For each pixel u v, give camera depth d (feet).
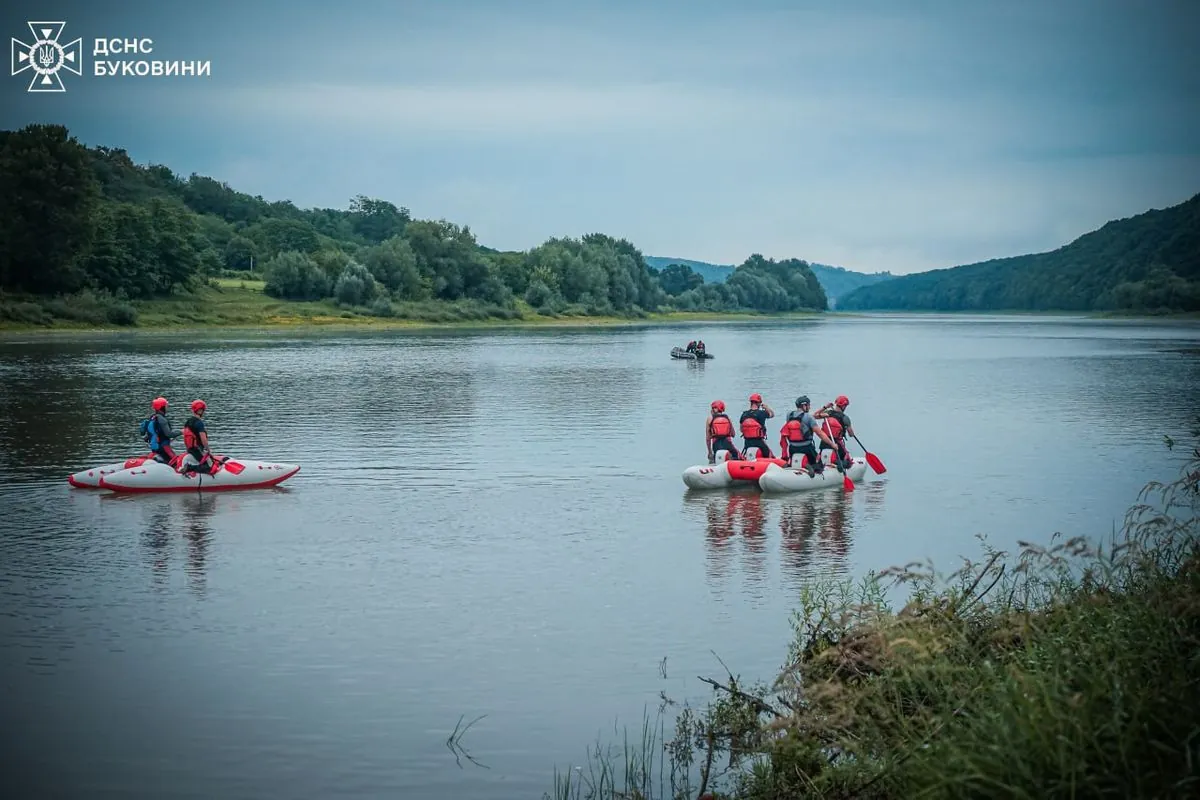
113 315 355.77
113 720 33.55
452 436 101.30
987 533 59.06
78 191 359.05
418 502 68.69
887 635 29.55
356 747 31.83
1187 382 168.25
